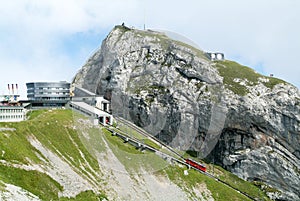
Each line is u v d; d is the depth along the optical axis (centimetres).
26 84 12306
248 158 14938
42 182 5922
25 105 11712
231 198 9950
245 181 14538
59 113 9956
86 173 7669
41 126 8469
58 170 6938
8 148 6372
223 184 10662
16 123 7962
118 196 7375
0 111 9700
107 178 7806
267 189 14200
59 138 8450
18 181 5475
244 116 15000
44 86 11894
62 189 6262
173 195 8594
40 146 7606
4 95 12356
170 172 9525
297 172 14488
